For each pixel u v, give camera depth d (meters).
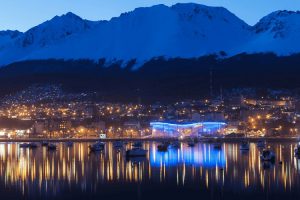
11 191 126.31
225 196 117.00
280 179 139.75
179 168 168.62
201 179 141.88
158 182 137.38
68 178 147.00
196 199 114.38
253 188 126.25
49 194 122.06
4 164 188.00
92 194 121.31
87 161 197.25
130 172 159.25
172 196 117.88
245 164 179.25
